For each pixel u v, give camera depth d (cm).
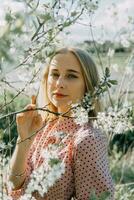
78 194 217
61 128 230
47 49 167
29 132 220
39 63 192
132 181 523
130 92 451
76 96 233
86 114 201
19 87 206
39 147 233
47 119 248
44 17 123
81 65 231
